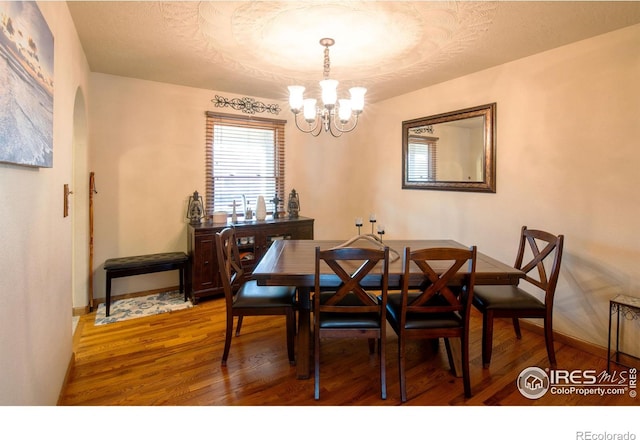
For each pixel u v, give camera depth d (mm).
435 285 1924
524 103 2869
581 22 2213
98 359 2369
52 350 1685
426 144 3752
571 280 2619
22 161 1079
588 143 2486
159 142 3662
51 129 1464
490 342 2260
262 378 2158
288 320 2320
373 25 2236
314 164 4738
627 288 2322
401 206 4137
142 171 3592
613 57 2340
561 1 1965
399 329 1963
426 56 2795
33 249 1342
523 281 2961
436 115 3604
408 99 3957
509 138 2996
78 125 3031
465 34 2385
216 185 4047
